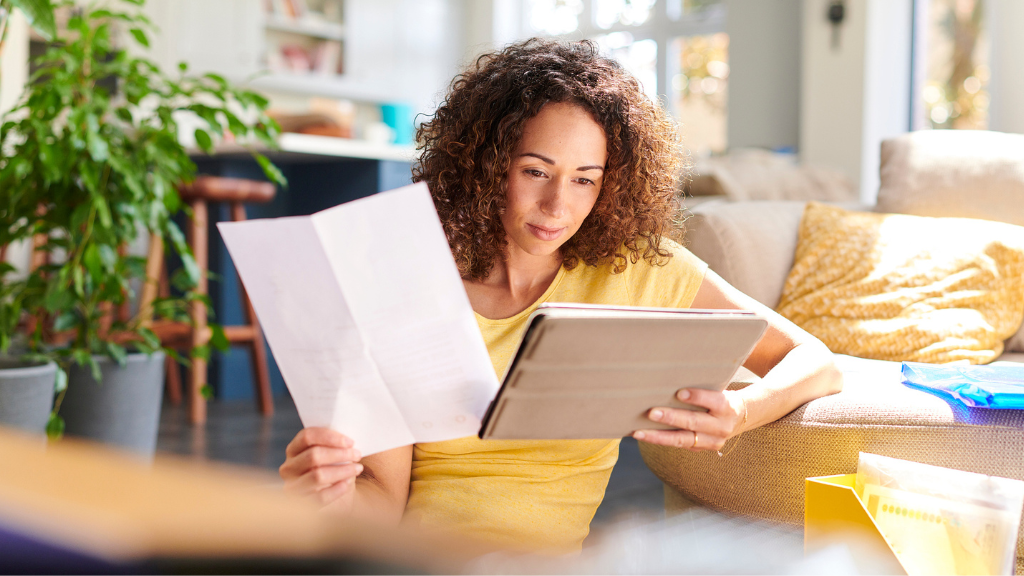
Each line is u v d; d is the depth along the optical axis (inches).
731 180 107.3
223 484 7.2
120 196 79.7
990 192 67.2
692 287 42.6
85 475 6.6
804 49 178.5
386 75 242.5
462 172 41.3
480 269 42.0
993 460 39.1
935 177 70.4
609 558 17.6
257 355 123.6
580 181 39.0
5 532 6.0
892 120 173.9
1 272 81.5
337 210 27.9
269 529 6.9
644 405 31.4
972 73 165.2
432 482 39.2
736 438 43.8
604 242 41.7
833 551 21.9
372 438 31.9
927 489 32.3
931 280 62.3
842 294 64.5
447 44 257.3
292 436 109.3
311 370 30.6
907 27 172.2
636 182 40.5
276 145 85.1
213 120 82.6
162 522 6.3
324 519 7.5
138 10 192.7
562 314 26.5
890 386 43.5
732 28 198.1
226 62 211.3
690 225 71.8
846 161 173.6
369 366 30.0
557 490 39.3
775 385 38.9
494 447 39.6
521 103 38.1
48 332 90.0
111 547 6.0
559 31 249.4
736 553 19.4
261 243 28.7
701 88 223.9
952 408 40.4
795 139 189.3
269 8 221.3
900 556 32.5
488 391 30.2
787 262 70.3
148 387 87.5
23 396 70.0
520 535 37.8
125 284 83.9
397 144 201.6
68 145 75.3
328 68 232.7
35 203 79.7
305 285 29.0
